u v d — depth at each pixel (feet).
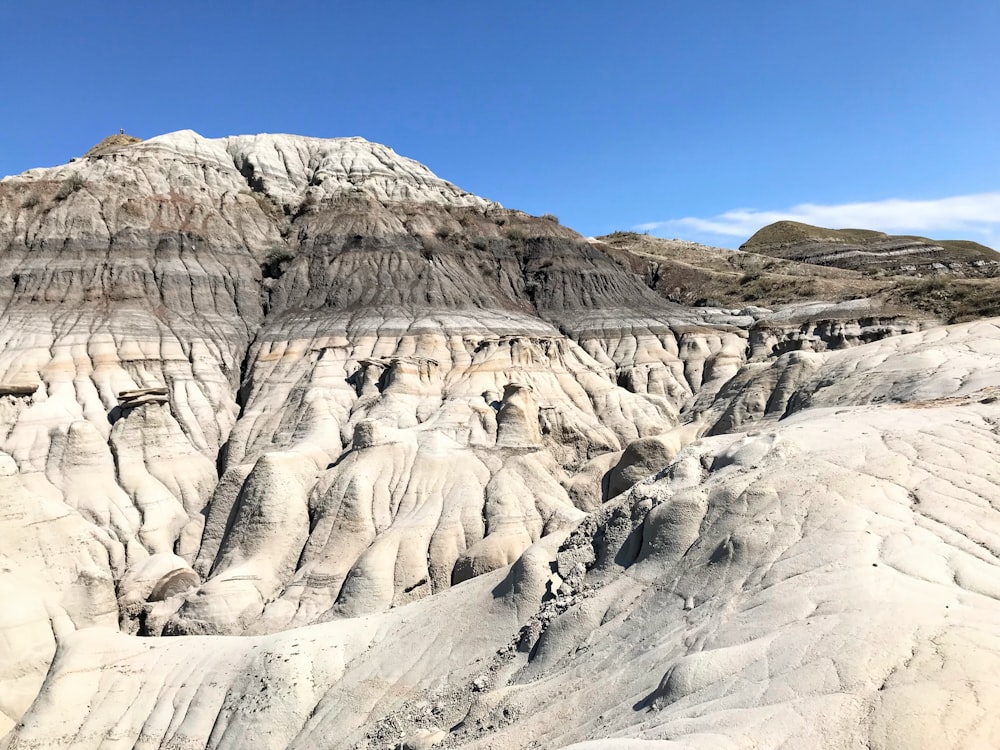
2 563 112.68
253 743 85.56
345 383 209.97
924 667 43.96
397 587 124.16
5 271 221.46
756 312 278.67
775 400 150.30
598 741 47.39
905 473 72.38
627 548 83.05
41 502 126.52
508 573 94.22
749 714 45.55
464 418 178.19
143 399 182.80
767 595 60.95
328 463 167.12
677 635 64.23
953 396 104.17
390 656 90.79
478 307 259.80
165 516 165.27
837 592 56.18
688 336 264.11
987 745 37.68
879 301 243.40
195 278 237.86
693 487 82.48
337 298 249.75
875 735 40.29
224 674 95.45
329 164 322.34
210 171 286.87
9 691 98.78
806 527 67.72
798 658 49.70
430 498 143.74
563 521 130.21
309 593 128.57
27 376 188.24
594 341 263.29
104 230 237.04
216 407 205.67
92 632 104.53
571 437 194.18
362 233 272.92
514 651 81.41
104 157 270.26
